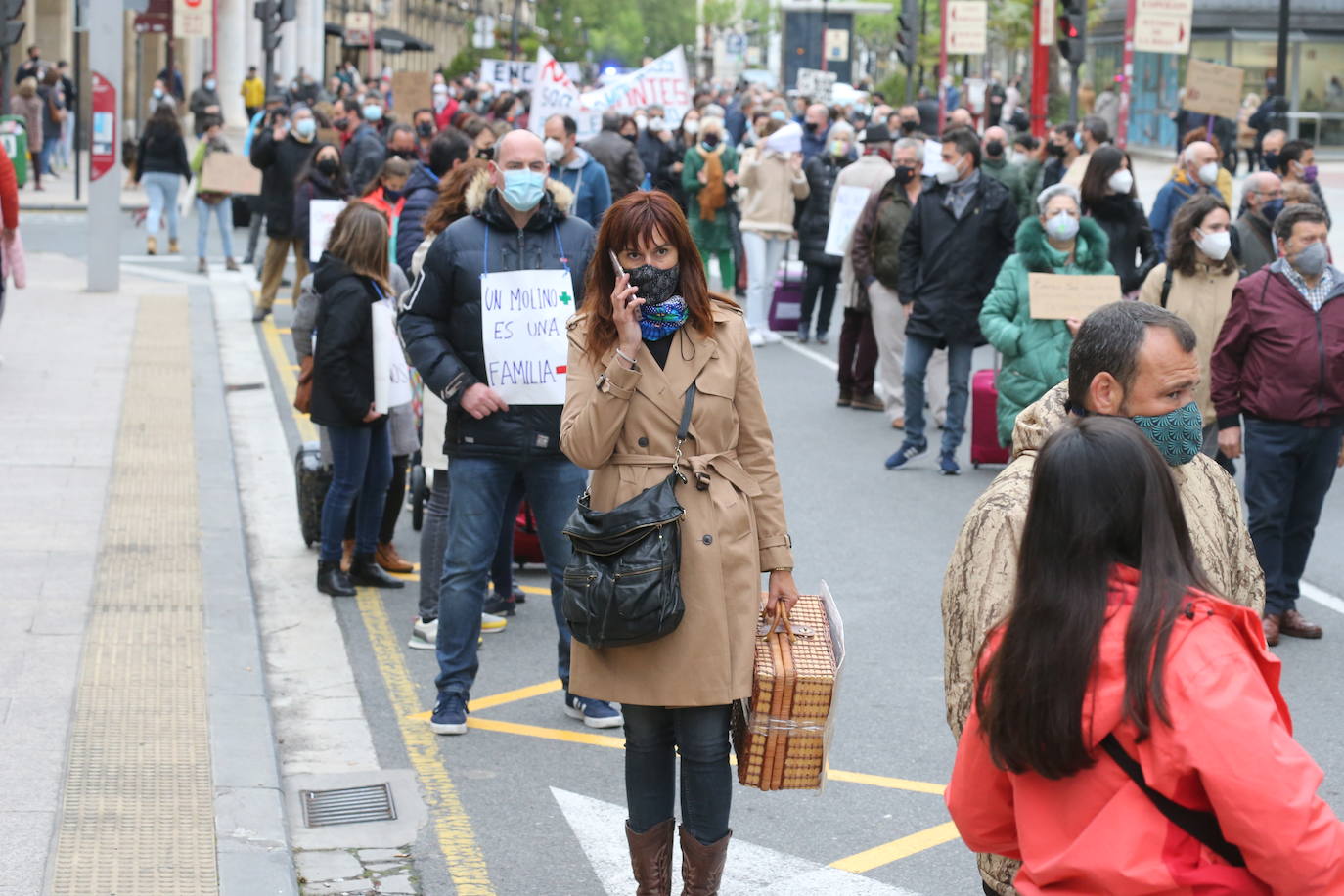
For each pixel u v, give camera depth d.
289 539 14.23
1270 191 14.72
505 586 12.20
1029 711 4.14
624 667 6.82
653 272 6.83
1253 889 4.07
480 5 138.00
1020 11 67.62
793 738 6.74
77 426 17.62
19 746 8.88
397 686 10.70
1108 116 63.84
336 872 7.86
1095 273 15.17
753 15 150.75
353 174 28.55
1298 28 69.69
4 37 28.75
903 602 12.86
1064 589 4.16
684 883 7.04
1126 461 4.18
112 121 27.31
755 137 38.44
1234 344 11.41
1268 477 11.51
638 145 31.17
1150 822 4.06
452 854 8.09
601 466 6.95
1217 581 5.30
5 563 12.52
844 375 21.20
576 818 8.59
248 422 18.88
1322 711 10.34
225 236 31.56
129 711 9.52
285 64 90.69
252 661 10.59
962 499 16.41
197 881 7.32
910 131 30.80
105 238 27.67
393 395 12.22
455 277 9.48
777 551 7.10
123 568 12.52
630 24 146.50
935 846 8.33
